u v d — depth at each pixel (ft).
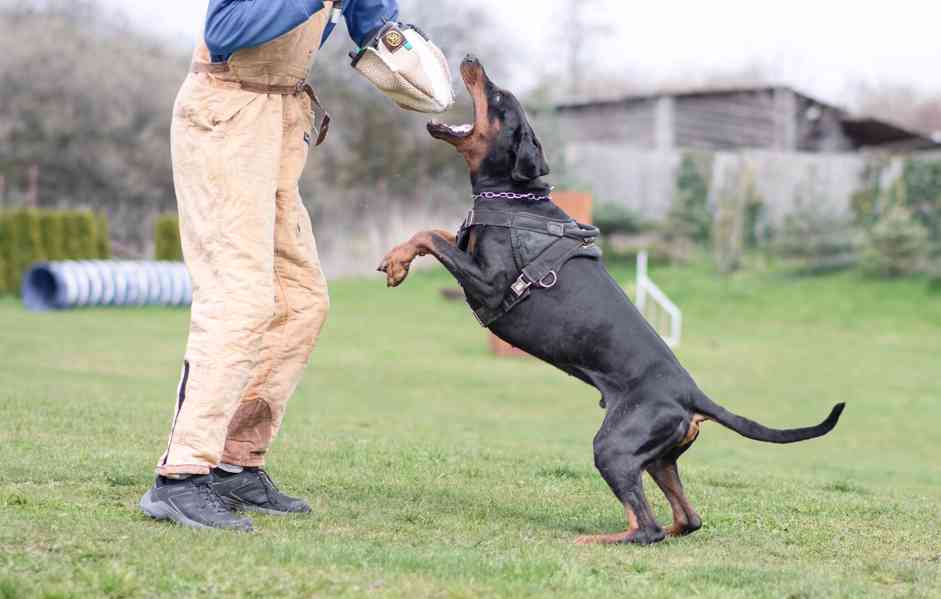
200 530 13.07
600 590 11.43
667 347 14.71
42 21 117.60
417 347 60.90
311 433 25.46
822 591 11.82
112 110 113.60
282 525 13.98
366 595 10.75
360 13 14.20
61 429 21.85
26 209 85.05
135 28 123.03
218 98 13.69
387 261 14.85
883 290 86.58
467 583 11.25
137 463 17.69
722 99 116.88
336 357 55.42
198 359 13.47
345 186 112.78
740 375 55.16
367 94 113.19
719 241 96.99
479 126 15.07
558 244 14.76
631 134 119.34
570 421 39.47
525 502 16.85
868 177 97.86
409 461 20.31
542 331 14.70
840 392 50.85
